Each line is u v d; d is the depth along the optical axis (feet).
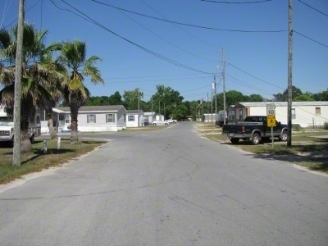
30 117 59.77
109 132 156.76
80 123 171.32
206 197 27.78
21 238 18.88
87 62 88.28
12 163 46.01
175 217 22.36
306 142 82.58
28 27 52.42
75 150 70.64
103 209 24.68
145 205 25.58
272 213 22.98
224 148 72.49
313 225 20.43
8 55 53.11
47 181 36.47
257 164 47.39
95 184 34.45
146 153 63.62
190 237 18.65
